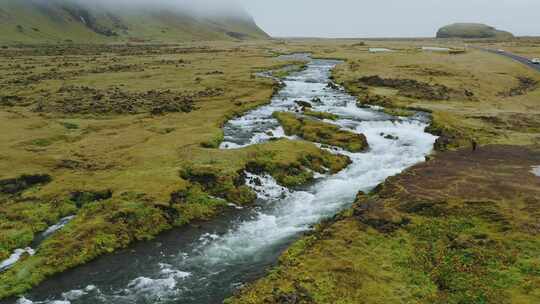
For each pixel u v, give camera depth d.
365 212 32.88
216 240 33.66
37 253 30.75
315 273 25.86
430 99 89.81
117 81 107.12
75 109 74.62
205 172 43.53
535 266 25.22
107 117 71.12
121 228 34.03
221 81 106.88
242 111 76.19
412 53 166.38
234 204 40.56
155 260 30.91
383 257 27.44
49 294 27.14
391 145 59.91
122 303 25.88
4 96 84.81
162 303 25.77
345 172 49.44
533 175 41.91
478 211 32.69
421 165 46.75
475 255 26.86
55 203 37.59
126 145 54.19
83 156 49.78
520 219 31.03
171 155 49.25
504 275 24.67
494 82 106.50
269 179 45.50
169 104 76.69
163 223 35.75
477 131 64.81
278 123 68.62
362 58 156.88
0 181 40.97
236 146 56.25
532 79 111.00
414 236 29.95
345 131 61.47
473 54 159.25
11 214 35.56
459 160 48.97
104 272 29.48
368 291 23.97
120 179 41.94
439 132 65.12
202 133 59.34
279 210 39.25
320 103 86.38
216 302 25.59
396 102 85.25
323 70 137.00
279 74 123.50
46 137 57.31
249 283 27.27
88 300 26.36
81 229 33.28
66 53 188.88
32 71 123.69
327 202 40.66
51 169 45.19
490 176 41.50
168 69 130.25
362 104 85.06
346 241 29.42
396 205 34.72
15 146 52.72
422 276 25.27
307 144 54.22
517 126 68.06
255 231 35.06
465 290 23.62
